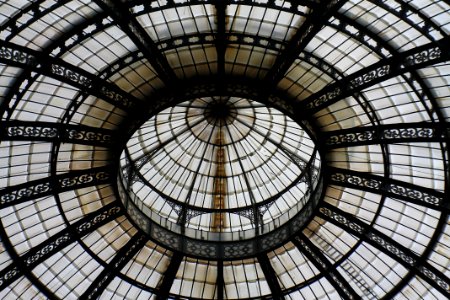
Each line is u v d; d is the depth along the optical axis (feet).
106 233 83.05
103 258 85.30
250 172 88.58
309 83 73.05
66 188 74.23
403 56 63.98
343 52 68.28
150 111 72.43
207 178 88.79
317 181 81.41
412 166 76.38
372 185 76.64
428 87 68.18
